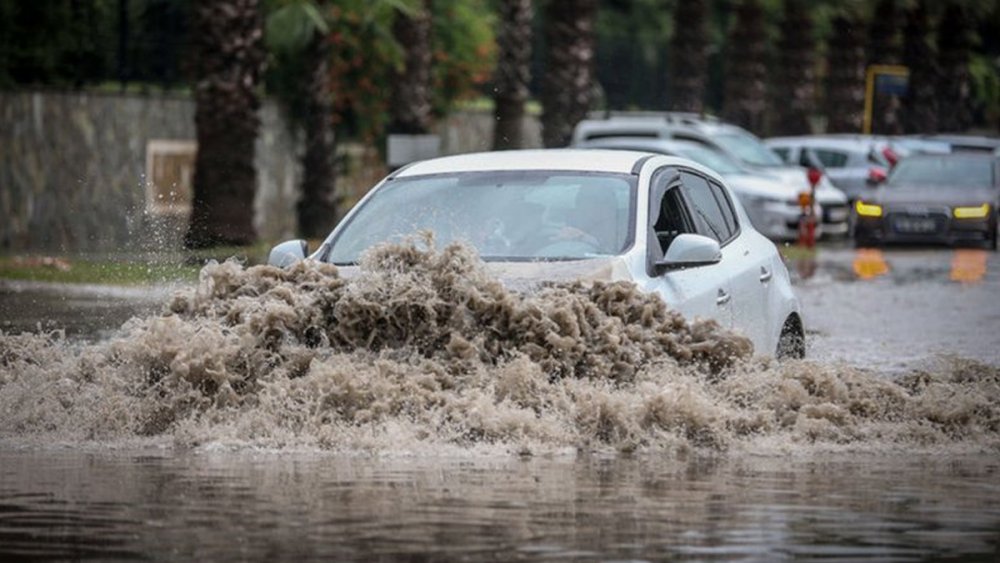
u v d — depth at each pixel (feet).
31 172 220.02
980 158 272.92
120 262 181.88
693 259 76.79
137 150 237.25
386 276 68.59
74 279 157.99
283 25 246.88
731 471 58.75
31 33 226.79
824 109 508.12
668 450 63.41
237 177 214.07
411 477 56.34
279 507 50.29
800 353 93.40
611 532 46.62
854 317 141.90
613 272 72.69
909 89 486.38
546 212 78.79
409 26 288.10
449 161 84.79
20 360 72.23
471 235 77.71
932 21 510.58
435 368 66.95
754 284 85.87
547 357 67.82
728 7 520.42
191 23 226.99
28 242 219.41
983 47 573.33
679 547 44.62
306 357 67.97
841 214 284.82
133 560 42.32
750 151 285.43
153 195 240.12
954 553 44.62
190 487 53.93
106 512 49.37
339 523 47.67
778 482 56.39
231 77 213.46
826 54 492.13
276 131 272.10
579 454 62.23
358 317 68.33
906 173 272.10
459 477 56.49
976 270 208.03
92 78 237.25
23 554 43.06
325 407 65.41
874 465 60.85
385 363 66.69
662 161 85.40
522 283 71.26
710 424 64.90
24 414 67.05
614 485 55.11
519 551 43.70
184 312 72.43
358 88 293.02
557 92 307.37
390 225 79.41
